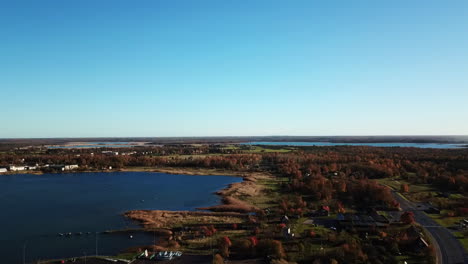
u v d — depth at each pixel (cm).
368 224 10875
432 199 15088
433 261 8212
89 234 11206
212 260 8581
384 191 14862
